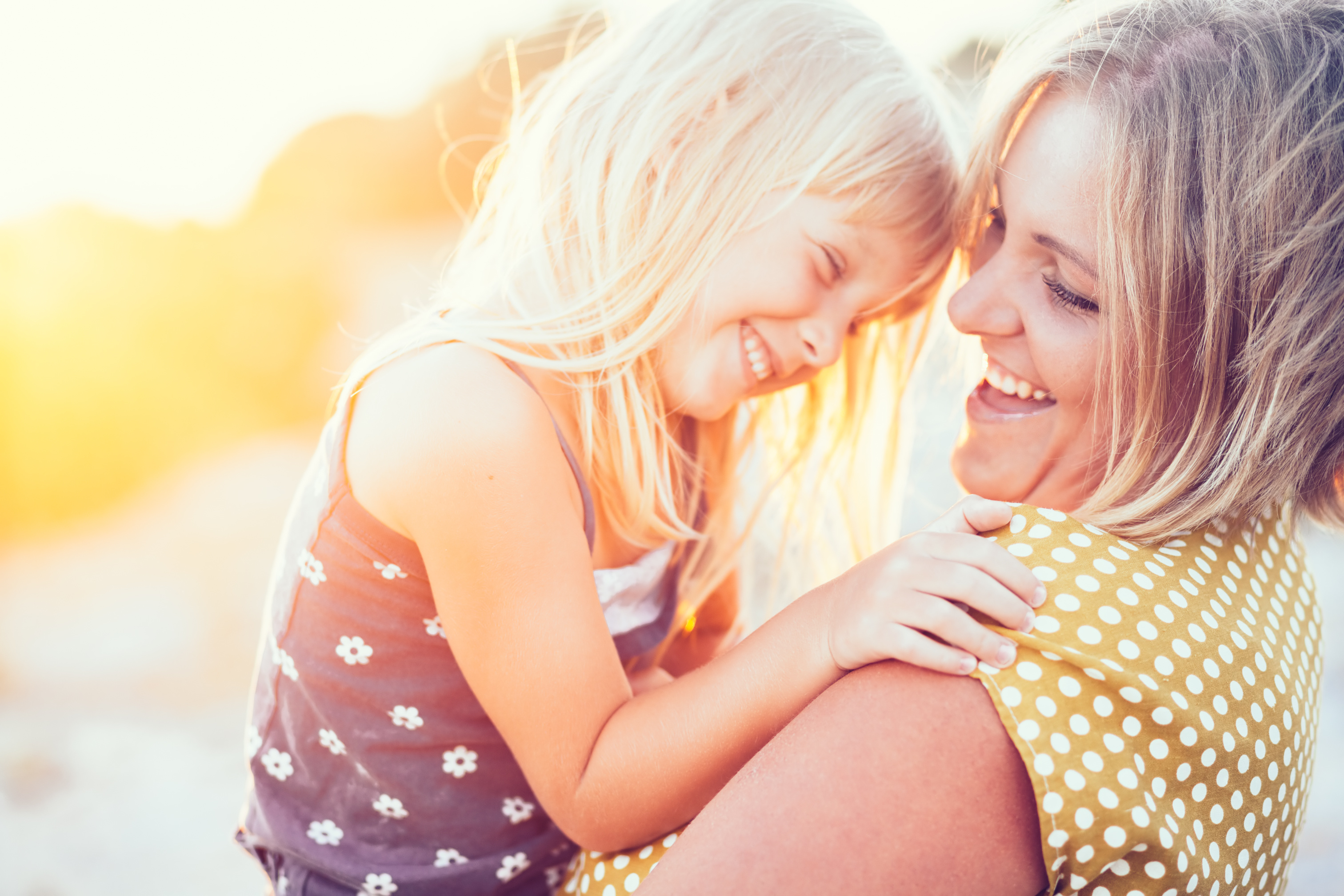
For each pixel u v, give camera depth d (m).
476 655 1.12
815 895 0.83
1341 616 4.65
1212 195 0.99
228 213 10.77
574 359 1.29
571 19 1.90
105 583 6.27
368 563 1.17
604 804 1.08
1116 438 1.06
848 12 1.53
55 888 3.22
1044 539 0.96
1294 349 0.98
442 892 1.27
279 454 9.13
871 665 0.94
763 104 1.39
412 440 1.10
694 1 1.46
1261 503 1.02
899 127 1.44
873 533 1.87
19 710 4.58
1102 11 1.12
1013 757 0.84
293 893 1.28
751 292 1.40
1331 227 0.97
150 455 8.23
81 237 8.31
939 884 0.84
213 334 9.22
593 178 1.37
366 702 1.23
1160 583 0.94
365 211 12.52
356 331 10.40
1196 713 0.87
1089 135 1.06
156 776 3.99
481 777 1.27
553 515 1.13
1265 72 0.98
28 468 7.43
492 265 1.42
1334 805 3.35
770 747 0.93
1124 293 1.03
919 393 1.89
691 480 1.66
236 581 6.30
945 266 1.56
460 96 12.40
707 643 1.79
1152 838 0.84
